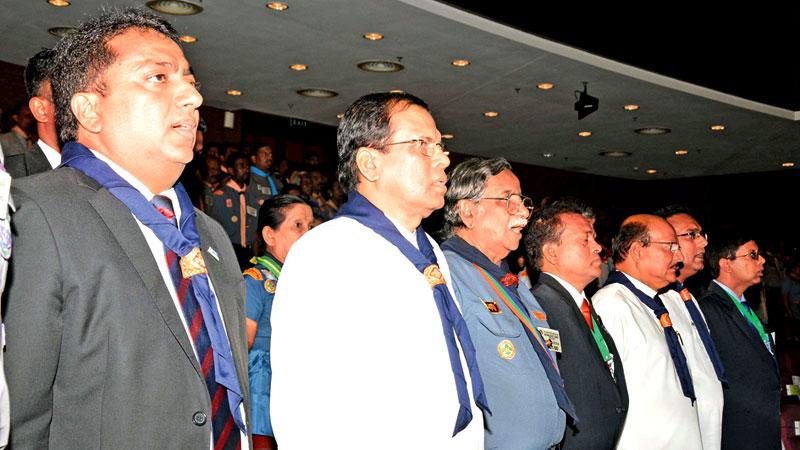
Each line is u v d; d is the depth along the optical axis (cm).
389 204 194
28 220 138
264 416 332
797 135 1238
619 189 1722
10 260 135
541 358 234
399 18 716
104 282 142
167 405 144
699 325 360
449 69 876
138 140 155
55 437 138
